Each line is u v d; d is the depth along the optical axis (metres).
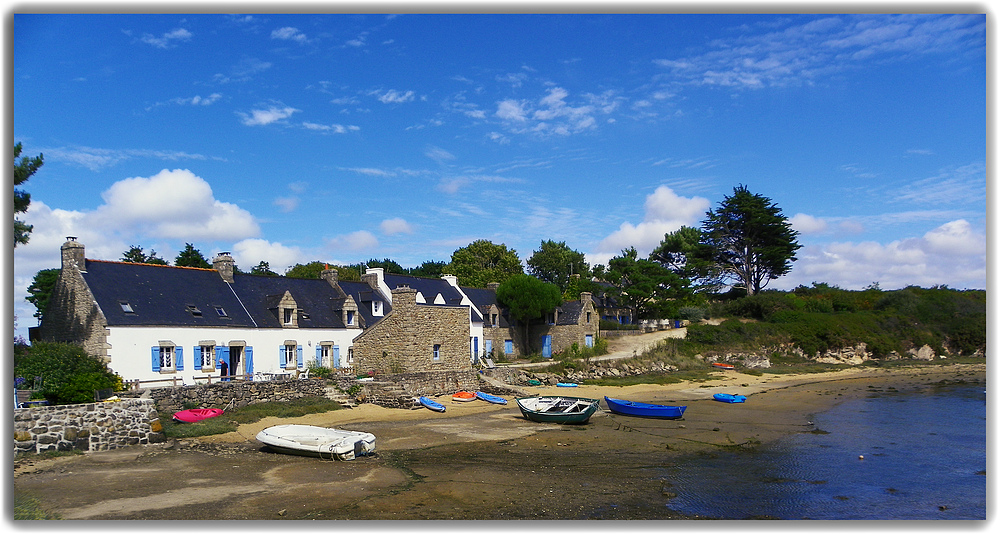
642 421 29.20
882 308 76.62
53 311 31.39
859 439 25.36
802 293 85.38
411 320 34.84
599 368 46.66
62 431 19.58
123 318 29.69
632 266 66.06
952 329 72.06
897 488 17.89
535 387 40.41
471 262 84.94
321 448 19.70
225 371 33.28
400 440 23.62
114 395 24.02
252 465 18.69
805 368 58.12
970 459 21.78
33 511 13.58
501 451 21.94
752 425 28.58
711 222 79.88
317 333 38.53
